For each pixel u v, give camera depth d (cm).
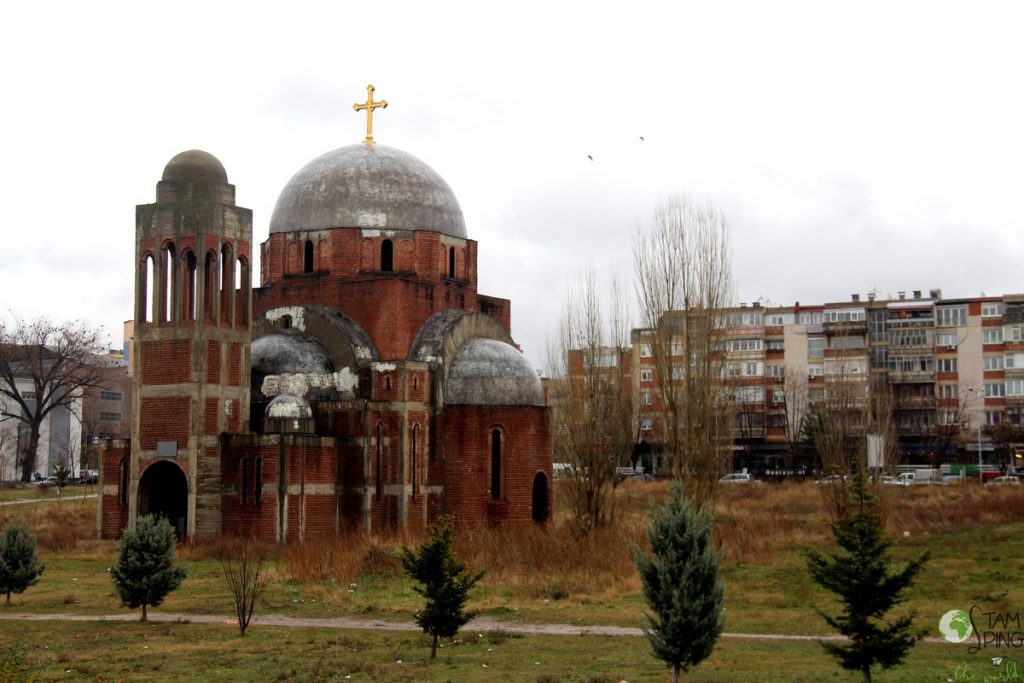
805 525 6588
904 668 3172
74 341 11856
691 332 6341
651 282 6431
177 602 4525
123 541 4206
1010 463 12019
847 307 13425
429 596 3447
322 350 7050
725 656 3378
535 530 6069
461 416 6988
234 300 6550
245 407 6562
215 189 6575
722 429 6325
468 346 7275
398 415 6825
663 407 6362
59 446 15400
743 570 4991
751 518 6962
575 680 3045
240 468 6350
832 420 8625
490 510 6938
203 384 6369
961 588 4544
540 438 7138
